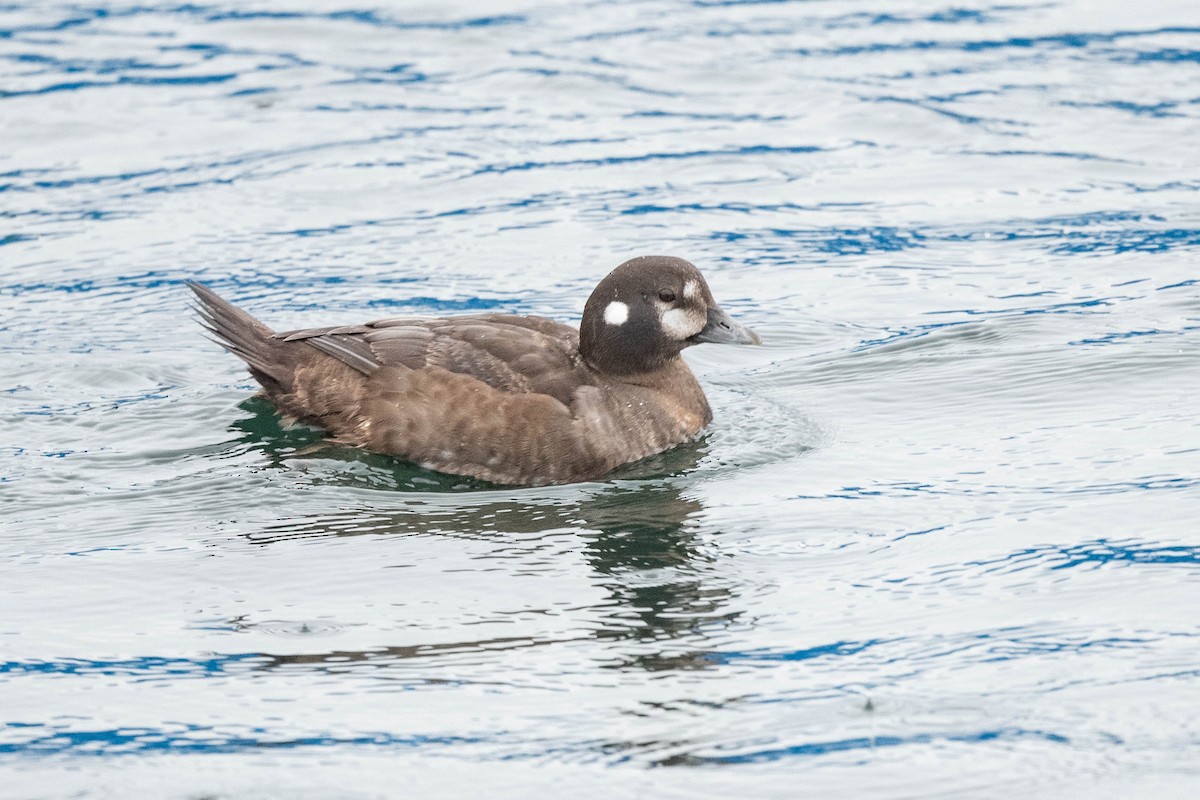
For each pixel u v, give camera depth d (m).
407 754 8.21
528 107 21.89
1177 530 10.66
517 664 9.12
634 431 12.56
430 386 12.37
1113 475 11.73
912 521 11.12
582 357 12.99
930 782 7.88
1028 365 14.28
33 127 20.95
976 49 23.72
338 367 12.69
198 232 18.16
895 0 26.34
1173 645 9.14
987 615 9.61
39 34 24.72
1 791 7.95
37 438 12.86
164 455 12.54
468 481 12.26
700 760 8.10
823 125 21.12
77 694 8.86
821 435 13.03
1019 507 11.24
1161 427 12.66
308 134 20.92
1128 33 24.17
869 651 9.20
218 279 16.88
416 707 8.66
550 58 23.70
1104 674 8.86
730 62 23.48
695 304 12.89
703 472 12.31
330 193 19.23
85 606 9.95
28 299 16.36
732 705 8.62
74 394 13.94
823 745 8.21
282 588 10.20
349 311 16.08
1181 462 11.87
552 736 8.34
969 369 14.33
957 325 15.40
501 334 12.76
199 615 9.80
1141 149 20.02
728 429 13.24
